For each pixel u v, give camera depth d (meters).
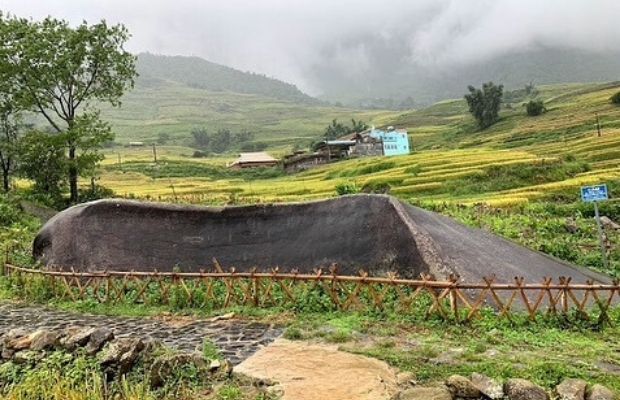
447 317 11.41
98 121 38.16
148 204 17.98
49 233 18.58
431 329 11.20
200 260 16.38
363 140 93.19
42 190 36.78
